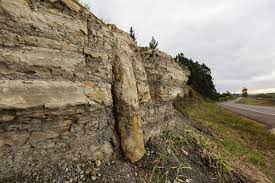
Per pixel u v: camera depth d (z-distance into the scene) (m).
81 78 4.21
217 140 10.84
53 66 3.66
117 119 5.05
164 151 6.05
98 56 4.68
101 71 4.75
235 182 6.20
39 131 3.47
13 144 3.16
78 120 4.08
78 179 3.81
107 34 5.12
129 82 5.29
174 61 9.88
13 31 3.19
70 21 4.09
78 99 3.95
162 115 7.80
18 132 3.22
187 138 7.95
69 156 3.94
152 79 7.48
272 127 17.84
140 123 5.48
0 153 3.02
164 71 8.23
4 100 2.93
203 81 40.66
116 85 5.11
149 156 5.49
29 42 3.38
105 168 4.36
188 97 23.16
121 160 4.87
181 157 6.24
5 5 3.07
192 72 36.06
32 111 3.25
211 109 26.48
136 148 5.11
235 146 10.73
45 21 3.62
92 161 4.34
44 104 3.37
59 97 3.62
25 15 3.33
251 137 14.27
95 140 4.50
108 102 4.77
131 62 5.93
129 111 5.08
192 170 5.75
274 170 8.84
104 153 4.62
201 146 7.52
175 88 9.41
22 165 3.25
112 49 5.25
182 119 12.31
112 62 5.20
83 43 4.36
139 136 5.29
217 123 17.22
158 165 5.27
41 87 3.39
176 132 8.09
